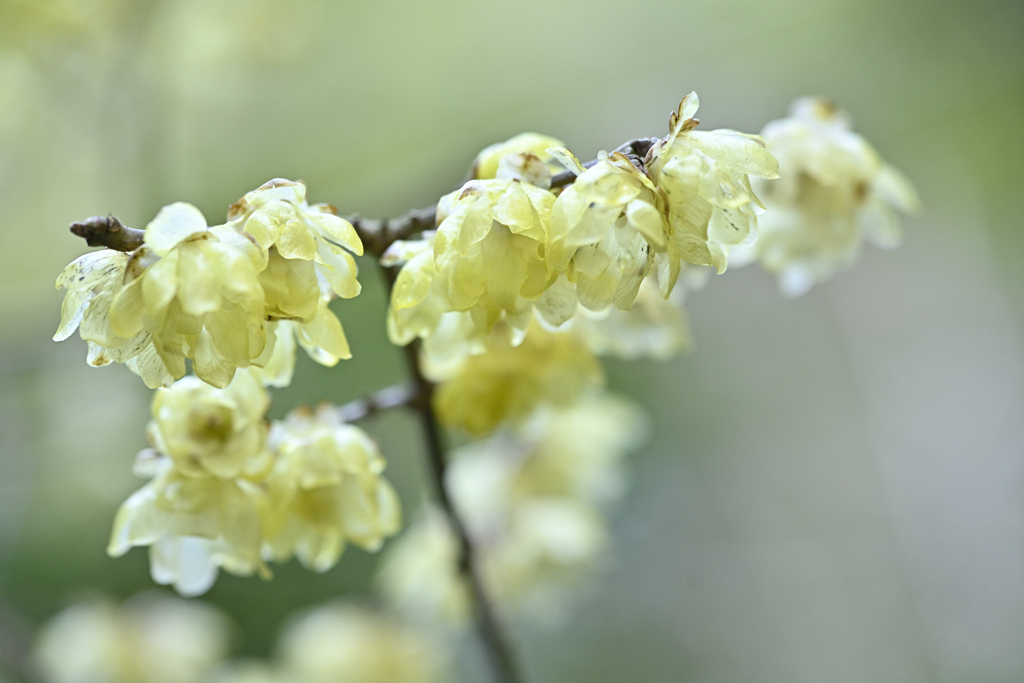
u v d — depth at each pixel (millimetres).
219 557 480
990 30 1185
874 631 1368
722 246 455
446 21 1242
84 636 743
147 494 475
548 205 448
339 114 1191
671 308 519
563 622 1170
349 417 502
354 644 698
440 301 457
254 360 453
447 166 824
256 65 1035
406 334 470
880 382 1573
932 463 1511
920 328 1603
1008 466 1470
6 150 952
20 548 932
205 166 1097
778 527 1402
